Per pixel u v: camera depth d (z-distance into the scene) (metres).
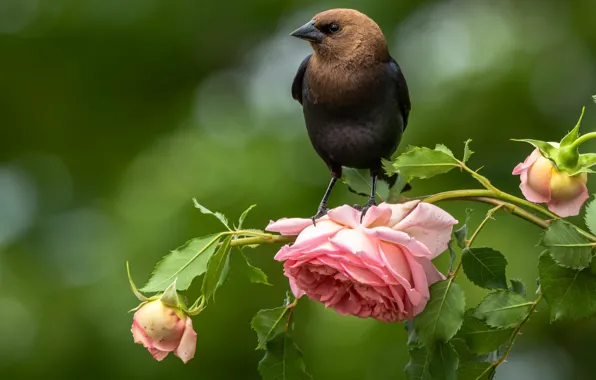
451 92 11.41
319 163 10.95
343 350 10.12
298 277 4.46
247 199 10.65
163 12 13.42
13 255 13.05
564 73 11.70
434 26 12.20
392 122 6.70
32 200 13.91
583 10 11.96
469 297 9.43
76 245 13.24
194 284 10.23
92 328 11.12
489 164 11.23
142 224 10.82
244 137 11.42
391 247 4.35
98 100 14.02
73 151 14.09
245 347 10.80
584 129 11.43
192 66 13.88
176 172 11.09
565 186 4.57
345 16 6.63
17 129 14.35
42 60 13.88
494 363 4.65
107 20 13.40
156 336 4.40
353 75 6.58
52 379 11.27
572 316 4.48
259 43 13.89
